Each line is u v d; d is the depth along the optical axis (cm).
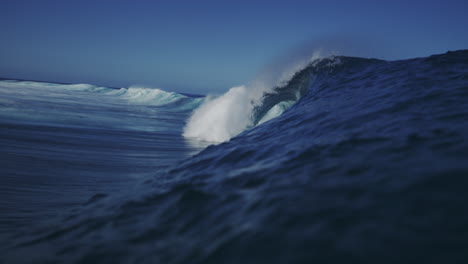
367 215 144
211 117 1362
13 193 437
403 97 423
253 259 133
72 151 774
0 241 258
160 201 259
